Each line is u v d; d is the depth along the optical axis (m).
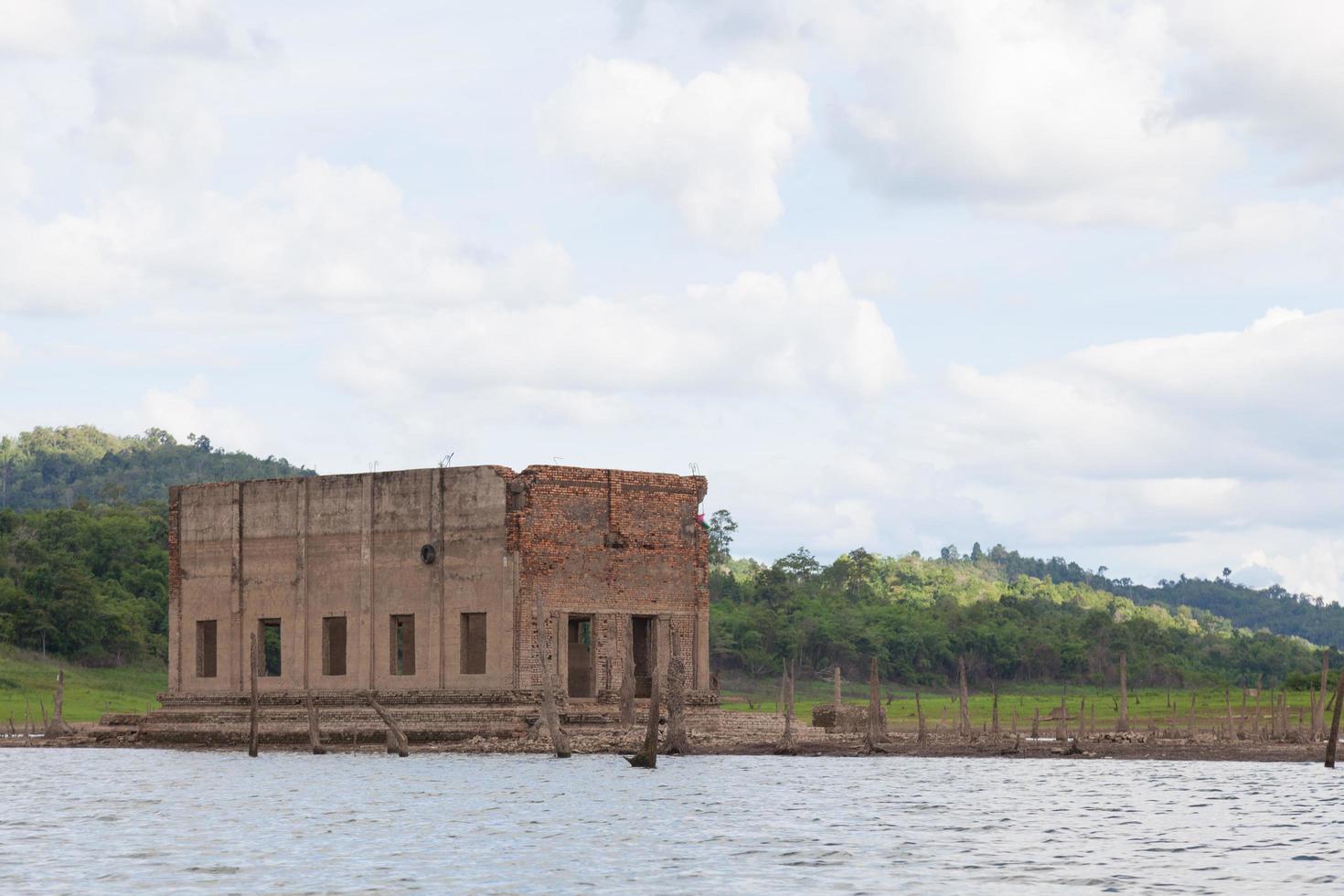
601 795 77.62
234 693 112.50
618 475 106.00
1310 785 82.81
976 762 102.00
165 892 49.41
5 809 73.69
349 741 105.75
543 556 102.19
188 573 115.56
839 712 123.06
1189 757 104.50
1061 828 64.44
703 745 106.94
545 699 97.25
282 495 110.81
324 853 57.66
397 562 105.75
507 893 49.22
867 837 61.53
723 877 52.22
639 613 106.81
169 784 86.00
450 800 75.25
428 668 104.06
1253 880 51.47
